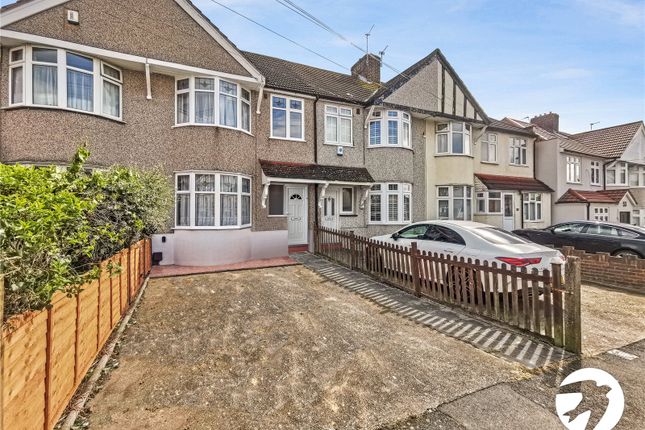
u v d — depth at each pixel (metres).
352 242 9.69
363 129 14.24
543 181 19.75
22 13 8.04
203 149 10.18
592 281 8.97
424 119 15.66
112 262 4.53
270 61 15.16
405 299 7.10
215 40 10.47
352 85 16.42
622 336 5.44
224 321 5.73
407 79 14.76
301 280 8.52
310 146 12.90
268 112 12.09
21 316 2.36
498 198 16.95
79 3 8.69
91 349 4.03
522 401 3.60
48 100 8.44
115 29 9.13
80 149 4.01
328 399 3.63
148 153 9.91
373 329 5.54
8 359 2.19
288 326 5.58
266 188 11.20
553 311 5.00
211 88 10.47
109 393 3.62
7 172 2.95
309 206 12.95
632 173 23.23
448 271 6.68
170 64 9.78
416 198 15.22
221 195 10.45
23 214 2.47
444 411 3.43
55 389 2.95
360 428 3.17
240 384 3.89
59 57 8.43
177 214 10.24
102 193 4.74
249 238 11.12
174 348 4.73
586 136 25.42
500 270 5.73
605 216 19.66
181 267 9.73
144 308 6.22
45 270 2.61
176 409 3.40
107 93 9.38
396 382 3.96
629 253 9.83
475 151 17.27
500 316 5.79
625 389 3.86
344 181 12.49
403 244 8.35
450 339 5.19
